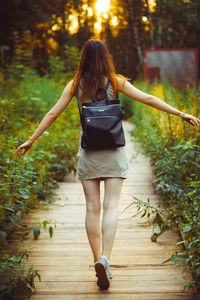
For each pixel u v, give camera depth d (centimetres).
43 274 464
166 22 2097
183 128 788
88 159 437
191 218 489
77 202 733
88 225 444
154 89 1312
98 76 431
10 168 591
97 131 424
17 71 1513
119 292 424
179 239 548
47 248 535
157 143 894
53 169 883
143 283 443
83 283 444
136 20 1958
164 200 716
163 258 504
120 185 442
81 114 438
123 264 489
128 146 1333
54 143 929
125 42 2325
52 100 1242
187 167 708
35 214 666
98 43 435
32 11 1867
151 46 2205
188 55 1994
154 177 878
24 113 1079
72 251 527
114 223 438
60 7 1738
